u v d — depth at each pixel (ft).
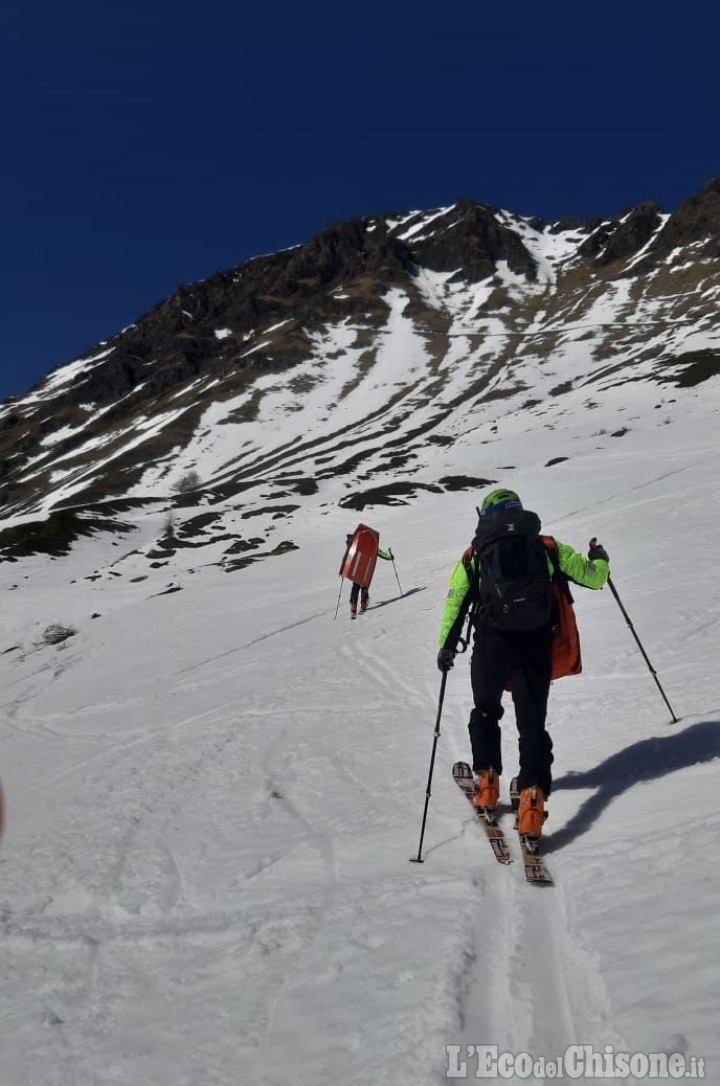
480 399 418.92
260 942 11.29
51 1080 8.85
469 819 14.97
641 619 29.37
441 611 47.73
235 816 18.30
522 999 8.49
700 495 70.74
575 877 11.25
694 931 8.57
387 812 16.48
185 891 14.28
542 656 14.16
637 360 408.26
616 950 8.80
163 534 171.12
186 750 27.12
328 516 159.33
